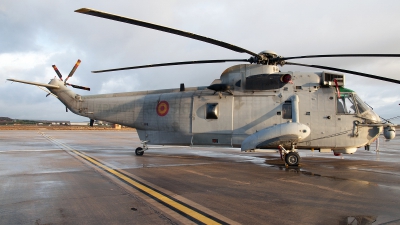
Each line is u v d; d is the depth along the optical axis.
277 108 10.84
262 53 10.90
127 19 6.66
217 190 6.21
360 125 10.29
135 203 5.12
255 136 10.04
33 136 32.19
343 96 10.60
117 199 5.38
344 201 5.39
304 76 10.94
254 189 6.35
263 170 9.15
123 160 11.45
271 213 4.62
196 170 9.00
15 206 4.89
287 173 8.58
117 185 6.59
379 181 7.38
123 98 13.71
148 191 6.03
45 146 18.64
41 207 4.84
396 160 12.59
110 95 14.12
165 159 12.09
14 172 8.34
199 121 11.78
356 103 10.52
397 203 5.26
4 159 11.50
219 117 11.45
